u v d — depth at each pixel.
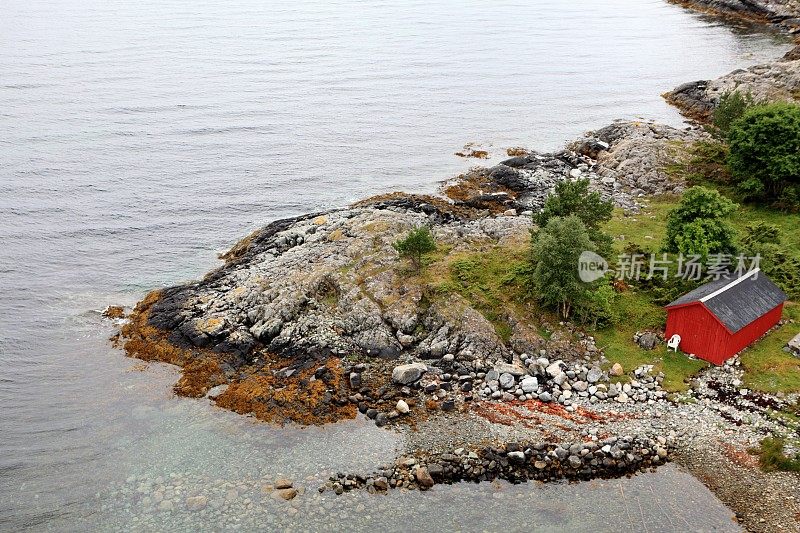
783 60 112.56
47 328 53.53
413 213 66.94
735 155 66.38
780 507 34.62
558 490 36.41
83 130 96.25
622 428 40.41
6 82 118.12
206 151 90.12
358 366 46.12
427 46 153.25
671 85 118.75
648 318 48.97
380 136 96.44
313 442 40.31
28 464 39.88
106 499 36.97
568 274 46.41
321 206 74.62
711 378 44.03
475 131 98.12
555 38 162.00
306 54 144.50
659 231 61.19
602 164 79.56
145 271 61.88
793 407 40.97
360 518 34.94
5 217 71.19
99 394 45.72
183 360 48.44
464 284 51.91
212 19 187.25
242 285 55.91
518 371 45.09
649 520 34.28
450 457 38.34
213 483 37.66
